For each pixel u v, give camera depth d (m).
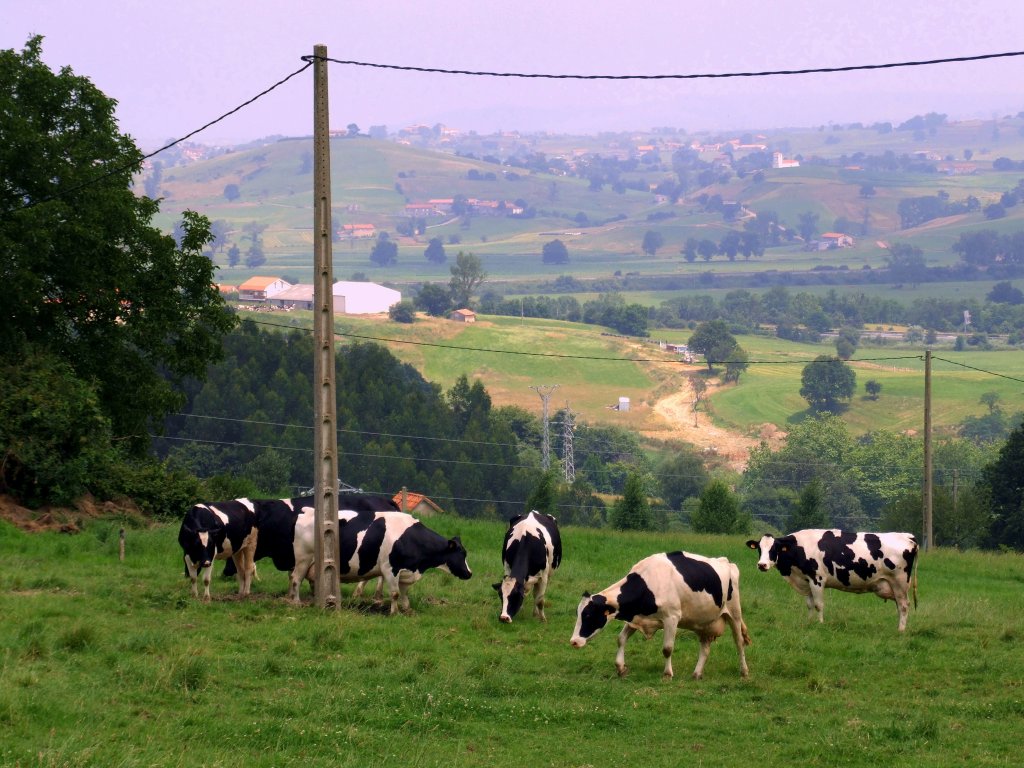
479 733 16.89
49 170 39.78
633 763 15.91
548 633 24.09
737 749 16.78
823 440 150.25
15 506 33.38
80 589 24.36
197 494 40.41
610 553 40.22
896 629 26.34
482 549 38.44
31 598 22.80
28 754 13.67
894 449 142.38
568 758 15.95
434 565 25.09
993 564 44.62
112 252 40.88
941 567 43.00
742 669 21.05
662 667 21.41
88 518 34.75
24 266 37.53
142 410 43.78
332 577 24.45
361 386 114.00
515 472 105.25
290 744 15.55
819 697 19.84
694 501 123.56
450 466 105.62
